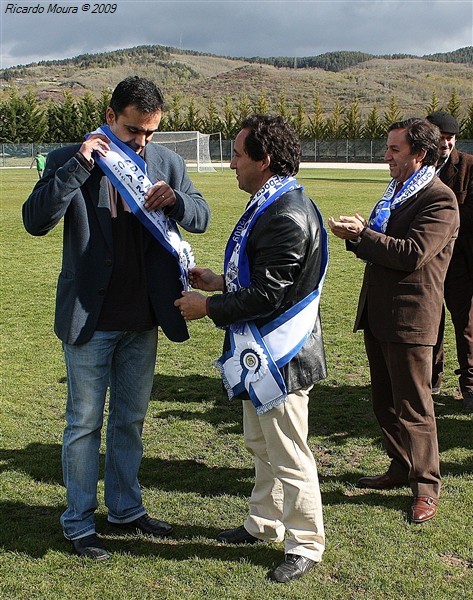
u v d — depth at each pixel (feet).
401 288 11.55
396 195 11.76
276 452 10.11
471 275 16.61
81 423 10.64
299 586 9.87
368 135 194.70
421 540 11.00
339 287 30.07
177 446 14.74
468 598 9.55
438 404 17.13
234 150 9.82
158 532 11.29
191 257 11.16
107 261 10.39
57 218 10.03
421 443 11.75
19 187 91.45
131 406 11.27
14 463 13.89
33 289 29.96
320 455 14.26
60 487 12.94
